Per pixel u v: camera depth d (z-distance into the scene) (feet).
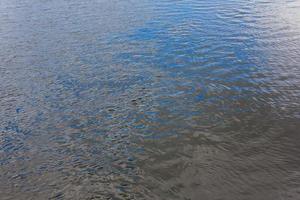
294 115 41.75
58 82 56.13
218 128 39.83
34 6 121.49
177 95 48.62
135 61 62.64
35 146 39.40
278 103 44.88
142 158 35.50
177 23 87.92
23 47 75.31
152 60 62.59
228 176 31.78
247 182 30.86
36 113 46.80
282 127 39.29
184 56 63.62
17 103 49.96
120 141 38.91
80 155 37.09
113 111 45.68
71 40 78.02
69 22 94.68
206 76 54.29
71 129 42.34
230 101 46.01
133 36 78.18
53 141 40.14
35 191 31.89
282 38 71.61
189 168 33.24
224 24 85.15
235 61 60.03
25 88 54.80
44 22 96.53
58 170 34.81
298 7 99.60
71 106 47.96
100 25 89.76
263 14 93.76
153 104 46.57
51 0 132.87
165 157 35.29
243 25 83.25
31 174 34.45
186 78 53.98
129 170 33.81
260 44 68.54
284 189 29.78
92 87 53.31
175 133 39.45
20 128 43.37
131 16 98.17
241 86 50.29
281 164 33.09
